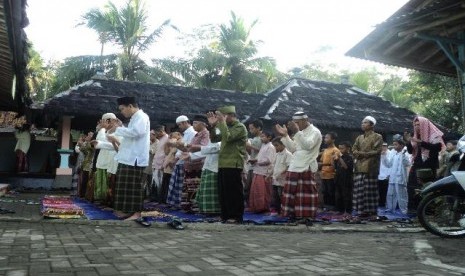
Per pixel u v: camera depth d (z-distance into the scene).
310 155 6.53
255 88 23.22
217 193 6.68
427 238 5.47
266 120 12.63
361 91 16.50
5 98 13.07
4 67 8.90
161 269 3.23
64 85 21.17
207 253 3.94
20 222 5.71
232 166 6.29
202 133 7.28
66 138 13.12
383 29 7.05
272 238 5.09
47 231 4.99
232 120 6.45
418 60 8.52
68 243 4.24
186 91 14.93
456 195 5.57
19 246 4.03
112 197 7.29
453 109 17.36
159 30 22.03
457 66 7.05
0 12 5.64
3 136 15.10
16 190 12.03
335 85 16.50
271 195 8.20
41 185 13.75
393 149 9.78
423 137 7.62
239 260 3.65
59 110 12.18
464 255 4.25
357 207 7.48
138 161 5.90
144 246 4.19
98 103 12.77
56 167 14.06
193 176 7.47
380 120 14.26
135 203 5.92
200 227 5.72
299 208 6.43
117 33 21.64
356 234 5.82
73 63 20.83
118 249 3.99
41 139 15.23
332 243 4.84
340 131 13.83
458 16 6.03
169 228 5.62
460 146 5.73
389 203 9.33
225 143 6.32
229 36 24.19
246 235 5.27
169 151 8.64
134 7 21.59
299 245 4.59
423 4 7.53
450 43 7.10
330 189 8.82
